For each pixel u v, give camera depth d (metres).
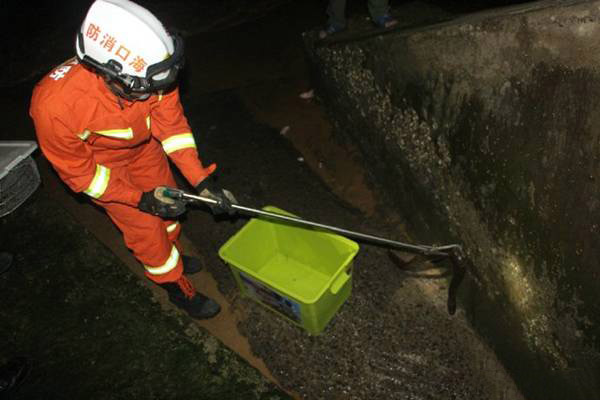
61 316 2.80
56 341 2.69
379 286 2.87
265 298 2.65
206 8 5.87
